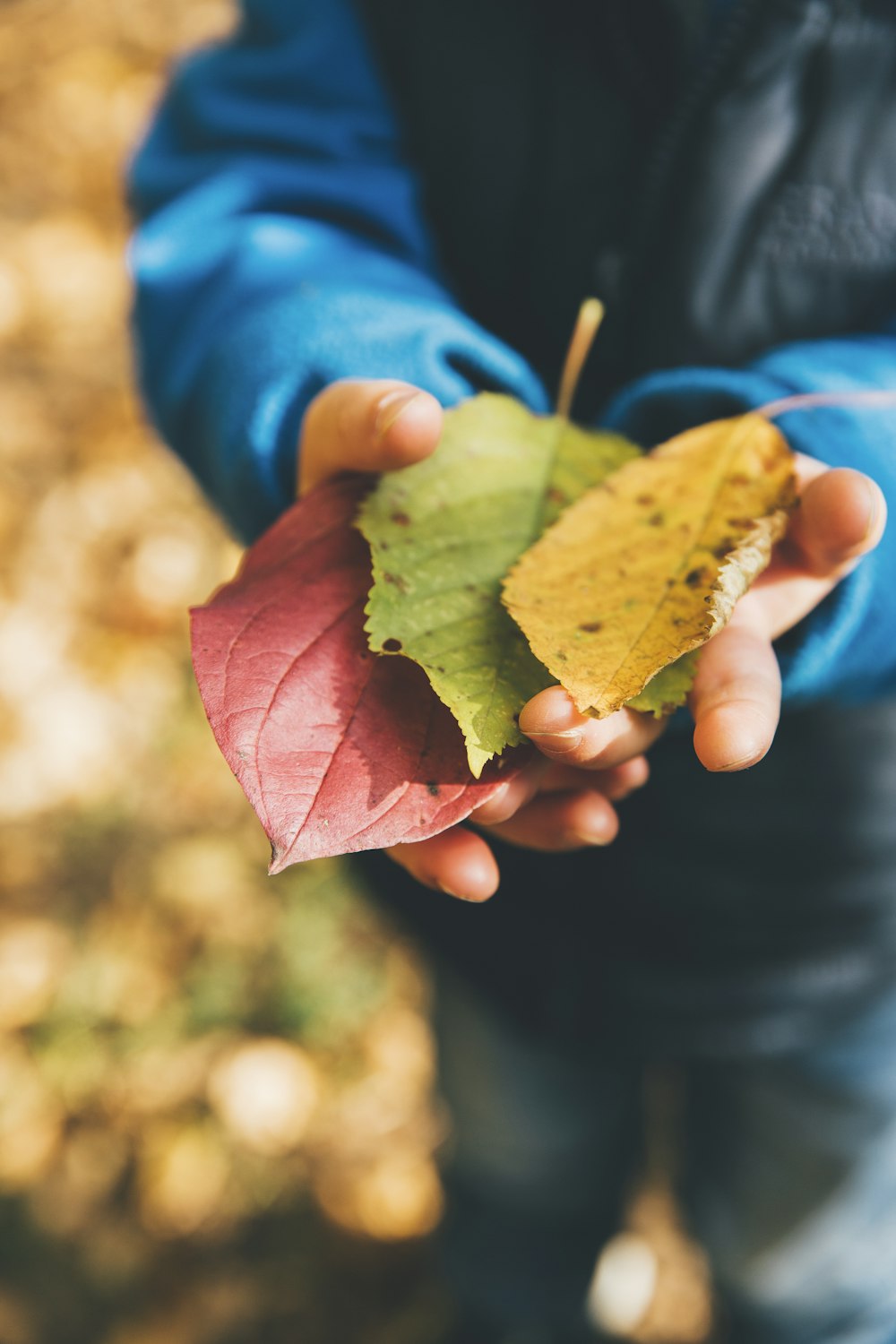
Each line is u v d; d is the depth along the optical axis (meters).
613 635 0.29
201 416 0.38
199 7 1.26
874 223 0.37
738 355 0.39
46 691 0.85
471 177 0.41
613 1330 0.64
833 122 0.36
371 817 0.28
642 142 0.38
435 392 0.35
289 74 0.41
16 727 0.84
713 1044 0.45
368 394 0.30
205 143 0.43
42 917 0.77
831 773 0.40
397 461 0.31
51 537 0.93
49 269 1.07
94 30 1.24
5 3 1.25
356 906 0.77
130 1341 0.63
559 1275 0.56
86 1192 0.67
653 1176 0.71
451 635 0.29
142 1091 0.70
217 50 0.44
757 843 0.41
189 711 0.85
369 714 0.29
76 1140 0.69
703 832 0.41
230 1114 0.69
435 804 0.28
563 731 0.28
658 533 0.30
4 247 1.08
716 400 0.34
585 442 0.33
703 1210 0.54
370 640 0.29
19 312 1.04
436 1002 0.52
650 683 0.29
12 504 0.94
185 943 0.76
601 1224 0.57
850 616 0.32
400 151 0.42
